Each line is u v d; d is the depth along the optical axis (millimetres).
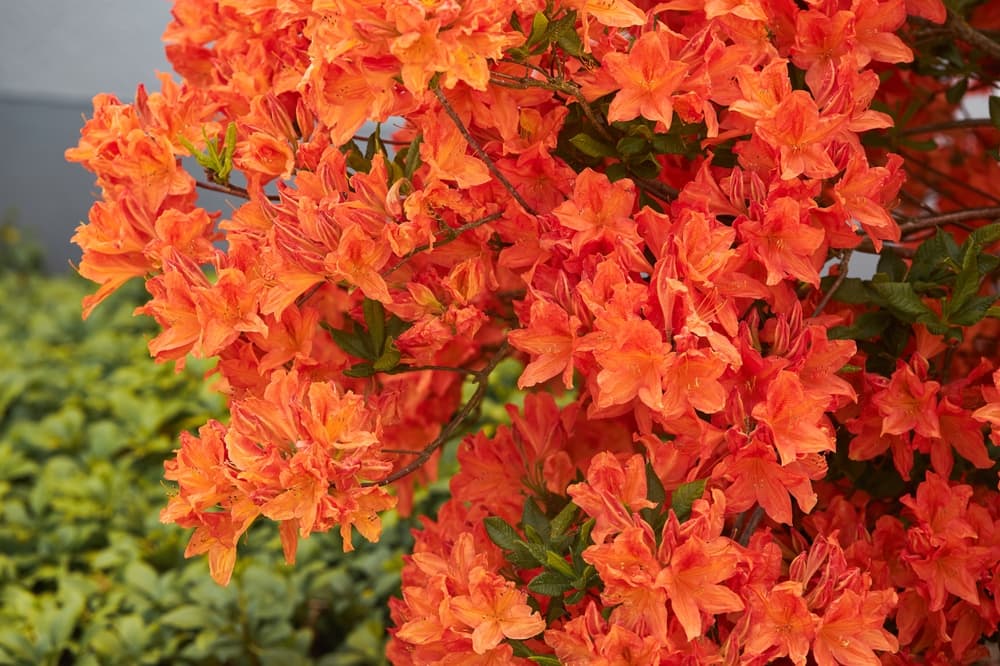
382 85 1160
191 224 1281
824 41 1230
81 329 3486
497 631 1187
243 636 2100
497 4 1141
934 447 1292
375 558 2316
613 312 1148
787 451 1153
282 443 1191
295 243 1215
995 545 1277
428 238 1235
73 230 5102
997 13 1504
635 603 1148
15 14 5051
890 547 1323
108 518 2512
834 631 1181
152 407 2750
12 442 2844
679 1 1233
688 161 1325
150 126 1321
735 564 1140
